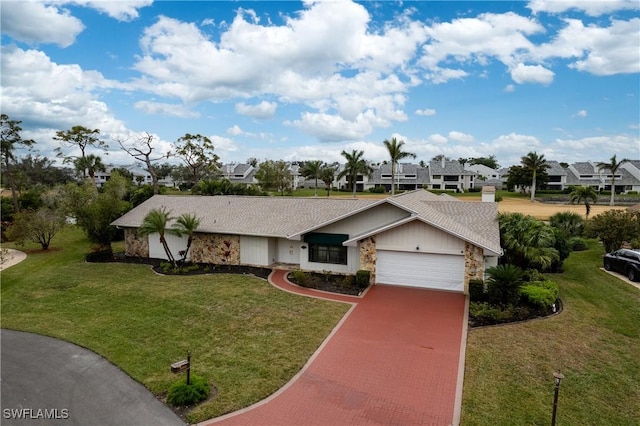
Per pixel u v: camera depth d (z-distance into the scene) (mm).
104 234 32125
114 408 11227
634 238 28219
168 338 16000
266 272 26312
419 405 11328
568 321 17375
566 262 29141
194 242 29453
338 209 28531
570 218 39094
